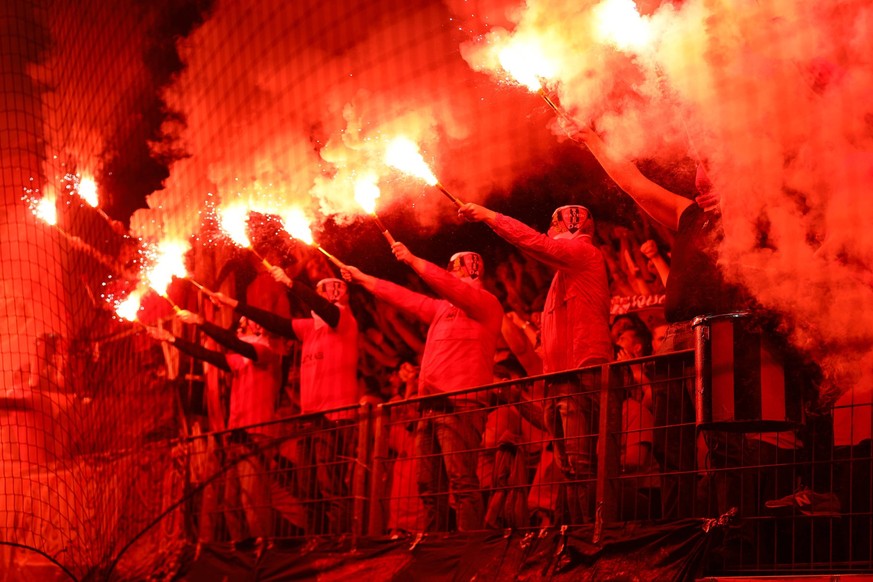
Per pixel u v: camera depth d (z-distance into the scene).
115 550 6.59
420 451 5.39
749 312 3.78
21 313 8.39
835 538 3.90
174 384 7.80
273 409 6.97
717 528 3.93
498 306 5.62
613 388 4.48
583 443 4.59
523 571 4.51
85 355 7.89
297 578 5.53
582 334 5.01
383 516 5.55
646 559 4.11
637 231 6.04
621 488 4.40
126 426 7.35
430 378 5.53
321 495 5.94
